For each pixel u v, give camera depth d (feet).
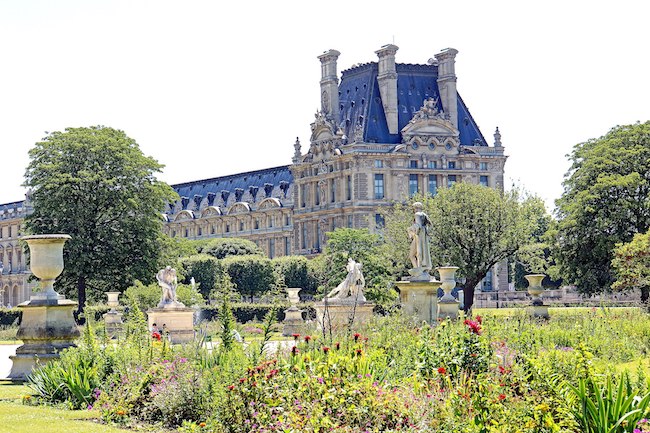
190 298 330.75
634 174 363.97
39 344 131.23
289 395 81.05
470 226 411.34
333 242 497.46
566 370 80.18
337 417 78.89
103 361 105.29
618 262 270.87
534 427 70.03
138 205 377.71
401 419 78.54
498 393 76.28
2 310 393.70
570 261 376.48
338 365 87.10
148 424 90.43
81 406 99.81
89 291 394.93
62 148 383.45
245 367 90.07
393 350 110.01
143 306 341.62
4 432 81.00
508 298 544.62
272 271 612.70
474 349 95.20
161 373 96.68
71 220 369.71
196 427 84.99
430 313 172.96
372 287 403.54
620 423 66.49
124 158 383.45
